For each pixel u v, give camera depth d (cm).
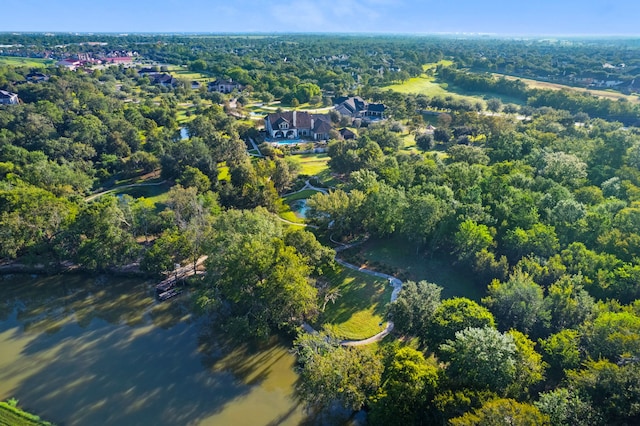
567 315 5253
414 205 7338
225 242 6306
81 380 5241
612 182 8631
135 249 7262
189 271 7381
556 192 8088
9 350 5750
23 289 7075
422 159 11650
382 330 5909
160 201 10444
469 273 6994
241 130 15588
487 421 3478
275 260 5775
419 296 5444
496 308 5484
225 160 13050
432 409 4075
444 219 7350
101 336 6038
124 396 5025
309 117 16638
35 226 7281
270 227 7081
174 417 4759
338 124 17500
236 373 5384
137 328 6212
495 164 10244
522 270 6388
